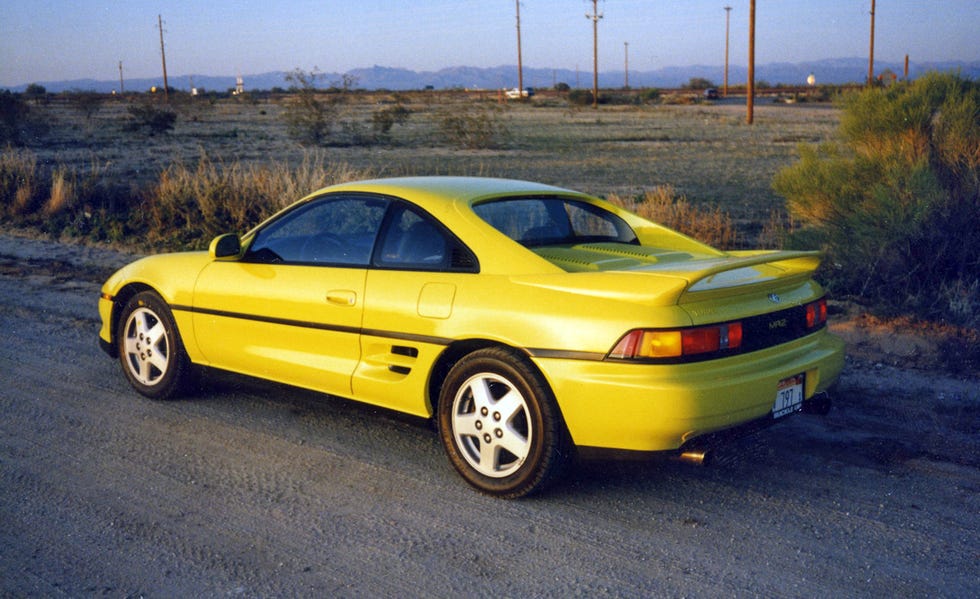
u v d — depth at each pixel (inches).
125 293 238.1
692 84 5526.6
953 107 373.7
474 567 140.8
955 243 330.6
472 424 169.3
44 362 269.4
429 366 173.2
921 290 322.3
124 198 622.5
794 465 184.9
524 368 159.6
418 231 180.2
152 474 181.2
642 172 948.6
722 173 928.9
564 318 155.3
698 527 155.4
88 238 534.6
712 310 154.1
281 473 181.9
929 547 147.1
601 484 175.5
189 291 216.4
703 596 131.1
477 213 177.9
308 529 155.3
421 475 180.9
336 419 217.5
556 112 2992.1
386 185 192.4
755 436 202.4
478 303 165.6
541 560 143.1
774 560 142.6
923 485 173.5
